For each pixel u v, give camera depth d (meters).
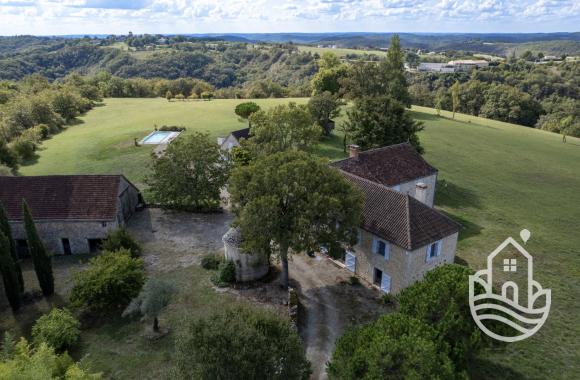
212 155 46.88
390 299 31.94
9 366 18.44
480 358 25.95
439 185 59.91
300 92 150.50
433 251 32.69
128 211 45.56
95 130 91.44
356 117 58.03
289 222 30.22
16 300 30.62
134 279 30.66
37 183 41.34
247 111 92.75
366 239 33.97
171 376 19.16
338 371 19.59
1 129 77.56
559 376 24.69
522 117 129.50
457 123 106.25
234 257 33.94
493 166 71.75
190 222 45.38
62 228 39.47
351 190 31.47
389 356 17.41
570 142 95.50
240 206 32.78
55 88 129.62
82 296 29.11
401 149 49.81
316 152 69.75
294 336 20.20
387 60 106.19
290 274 35.75
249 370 17.69
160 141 77.75
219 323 19.00
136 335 28.14
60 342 26.09
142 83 158.00
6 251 29.55
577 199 57.78
